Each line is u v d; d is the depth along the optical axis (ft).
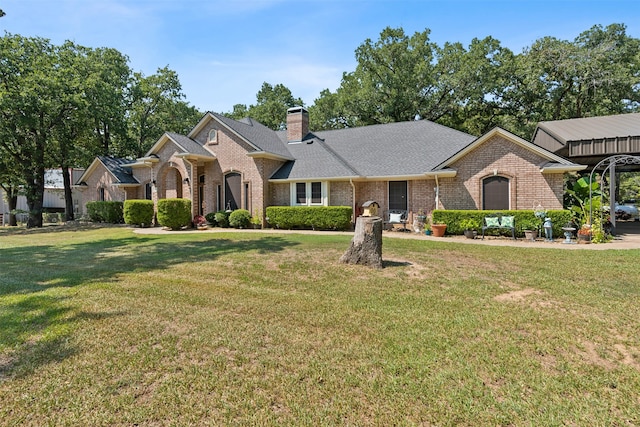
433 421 8.93
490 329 14.60
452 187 51.26
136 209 66.23
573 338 13.74
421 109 104.06
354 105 105.91
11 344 13.19
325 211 55.52
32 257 33.78
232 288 21.13
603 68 86.17
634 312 16.39
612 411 9.38
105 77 86.12
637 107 95.30
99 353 12.50
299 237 45.44
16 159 75.61
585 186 44.86
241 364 11.78
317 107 117.29
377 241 26.86
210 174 67.00
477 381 10.72
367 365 11.70
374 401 9.75
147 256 32.91
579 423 8.88
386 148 62.90
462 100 101.86
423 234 50.62
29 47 75.87
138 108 100.63
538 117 99.19
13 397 9.88
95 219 81.82
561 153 50.93
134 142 99.50
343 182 58.95
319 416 9.11
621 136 43.68
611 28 95.50
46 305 17.81
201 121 67.67
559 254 31.35
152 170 70.44
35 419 8.98
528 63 91.71
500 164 48.16
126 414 9.16
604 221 43.14
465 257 30.50
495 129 47.50
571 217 42.27
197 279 23.41
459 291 20.07
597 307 17.10
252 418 9.03
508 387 10.44
